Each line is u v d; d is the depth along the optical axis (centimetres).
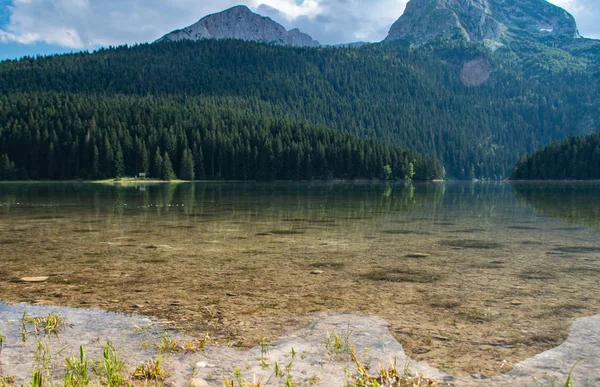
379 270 816
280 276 766
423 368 401
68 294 645
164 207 2453
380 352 438
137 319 535
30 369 397
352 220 1725
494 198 3534
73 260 902
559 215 1953
